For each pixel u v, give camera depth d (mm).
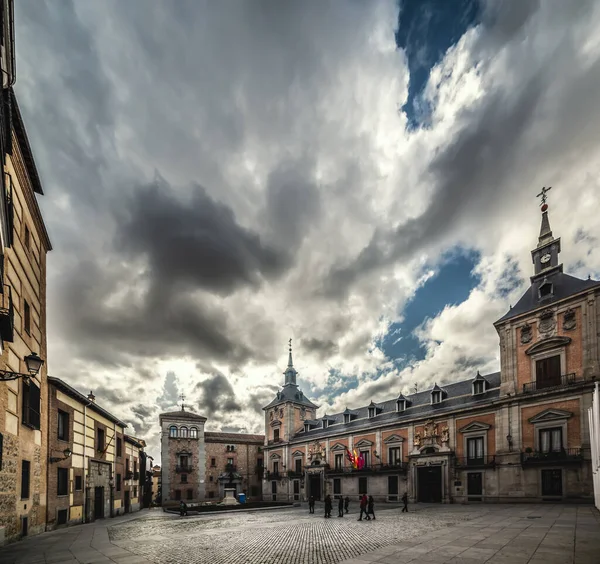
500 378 39938
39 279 19438
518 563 10008
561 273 34719
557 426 30594
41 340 19453
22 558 12031
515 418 33750
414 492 41562
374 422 51000
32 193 17812
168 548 14055
